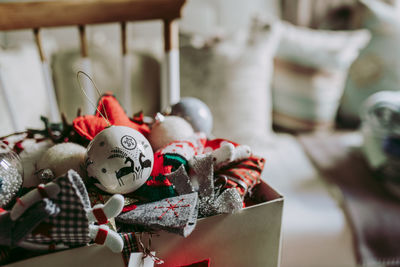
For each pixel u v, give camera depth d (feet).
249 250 1.44
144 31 4.82
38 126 3.68
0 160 1.28
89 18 2.56
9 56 3.60
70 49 4.08
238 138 4.32
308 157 4.44
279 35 4.75
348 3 5.63
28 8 2.36
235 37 4.33
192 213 1.21
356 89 4.99
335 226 3.49
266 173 4.02
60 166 1.40
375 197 3.74
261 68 4.28
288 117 4.97
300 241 3.45
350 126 5.22
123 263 1.25
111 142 1.26
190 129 1.64
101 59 4.08
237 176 1.45
